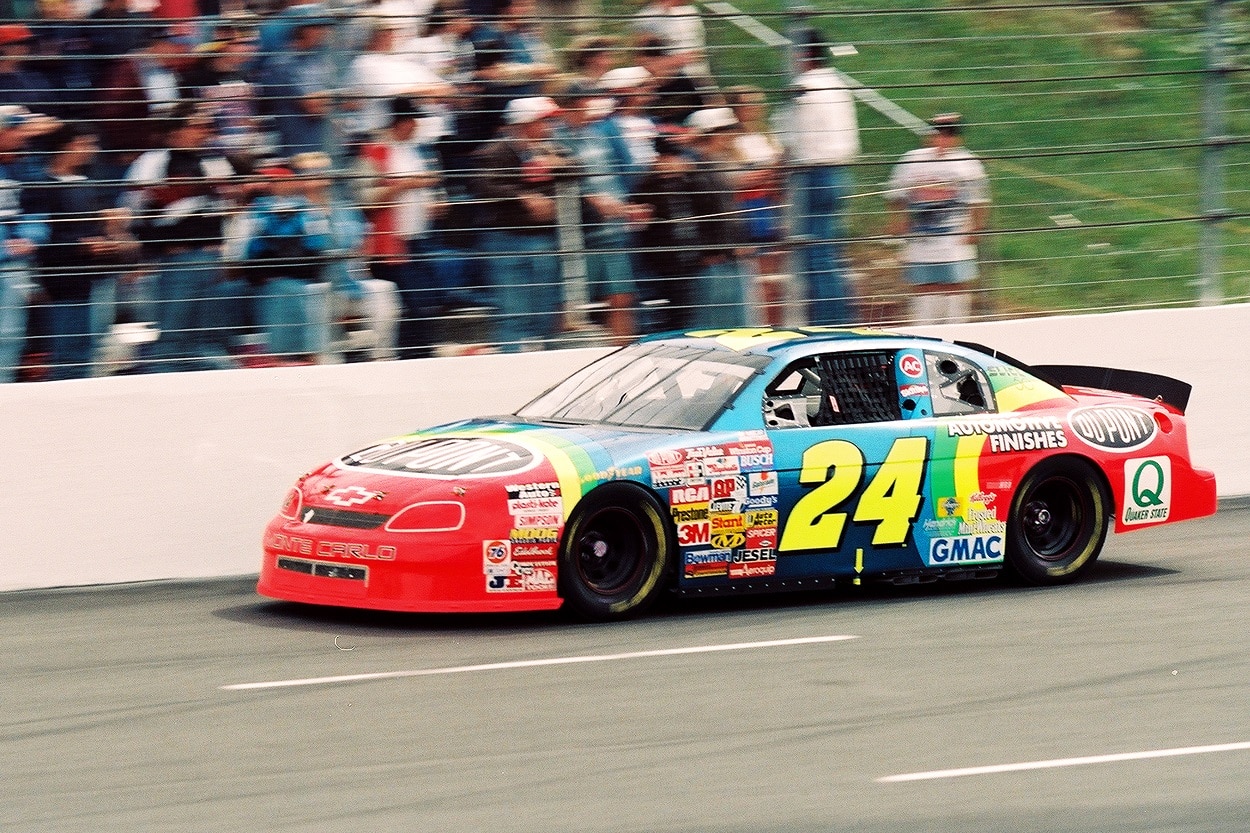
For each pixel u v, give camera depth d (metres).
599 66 36.16
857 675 25.02
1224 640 27.45
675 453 29.11
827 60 38.28
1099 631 28.22
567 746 21.22
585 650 26.47
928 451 31.17
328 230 34.66
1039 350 40.56
